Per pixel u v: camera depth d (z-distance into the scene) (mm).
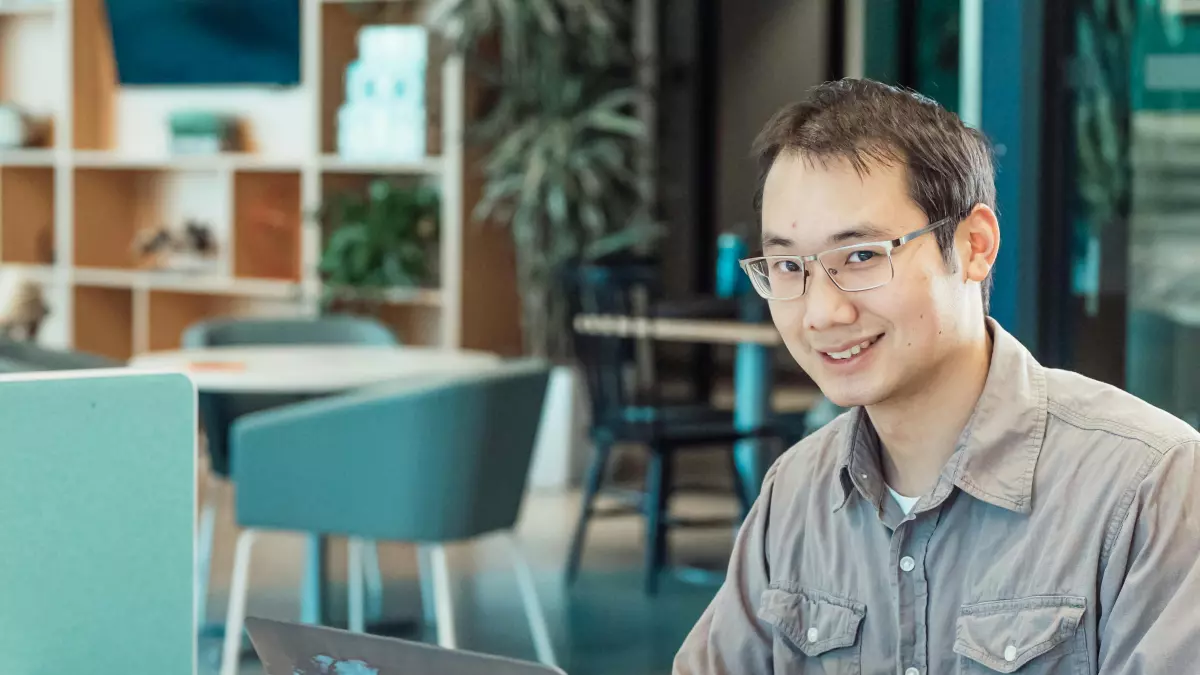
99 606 1325
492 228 6215
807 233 1158
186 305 6953
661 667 3562
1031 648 1167
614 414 4621
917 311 1152
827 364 1184
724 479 6332
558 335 6109
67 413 1304
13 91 7461
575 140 5934
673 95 7551
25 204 7152
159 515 1367
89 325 6977
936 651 1231
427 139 6121
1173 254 3148
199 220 6949
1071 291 3502
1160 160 3186
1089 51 3412
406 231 6055
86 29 6957
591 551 4922
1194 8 3072
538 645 3332
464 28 5855
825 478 1366
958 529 1232
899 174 1147
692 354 7582
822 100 1204
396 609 4160
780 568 1377
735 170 7723
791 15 7520
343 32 6379
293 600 4234
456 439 3064
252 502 3133
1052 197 3543
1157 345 3219
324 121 6312
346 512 3088
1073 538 1170
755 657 1394
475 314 6141
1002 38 3584
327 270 6020
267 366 3611
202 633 3848
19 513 1272
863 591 1301
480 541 5047
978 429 1211
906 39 4816
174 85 6703
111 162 6730
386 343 4547
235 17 6516
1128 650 1128
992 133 3609
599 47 6117
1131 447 1168
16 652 1271
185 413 1384
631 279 4672
